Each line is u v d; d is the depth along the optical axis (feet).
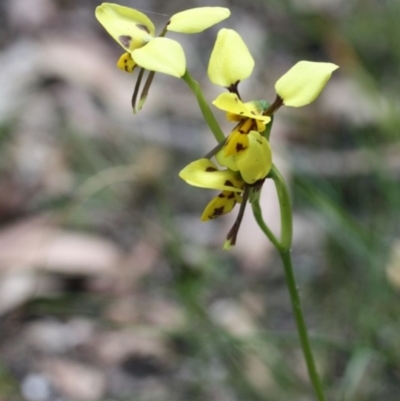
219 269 1.61
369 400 1.39
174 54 0.97
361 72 1.94
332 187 1.61
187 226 1.72
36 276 1.54
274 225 1.63
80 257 1.58
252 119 0.97
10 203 1.73
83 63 2.08
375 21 2.20
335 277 1.52
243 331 1.47
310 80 0.97
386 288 1.45
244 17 2.33
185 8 2.37
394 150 1.71
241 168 0.96
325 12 2.25
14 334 1.49
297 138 1.87
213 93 2.08
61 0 2.32
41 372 1.44
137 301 1.54
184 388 1.42
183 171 0.98
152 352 1.47
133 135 1.93
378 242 1.48
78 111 1.99
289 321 1.50
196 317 1.45
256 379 1.39
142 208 1.76
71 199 1.72
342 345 1.35
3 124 1.95
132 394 1.42
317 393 1.11
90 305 1.54
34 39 2.20
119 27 0.99
